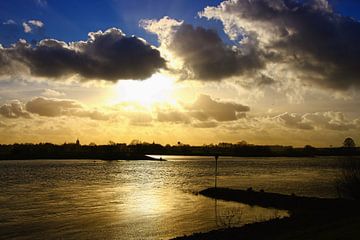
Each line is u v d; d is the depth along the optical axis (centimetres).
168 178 13400
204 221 4788
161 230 4225
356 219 3403
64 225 4506
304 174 14900
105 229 4281
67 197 7462
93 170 19250
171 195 7888
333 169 19038
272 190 8631
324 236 2625
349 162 6159
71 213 5406
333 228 2984
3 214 5294
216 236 3247
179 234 4000
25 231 4172
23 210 5681
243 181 11638
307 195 7525
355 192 5703
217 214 5375
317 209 5522
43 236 3934
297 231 3089
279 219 3938
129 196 7700
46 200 6956
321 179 12031
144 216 5172
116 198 7338
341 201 5638
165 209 5872
